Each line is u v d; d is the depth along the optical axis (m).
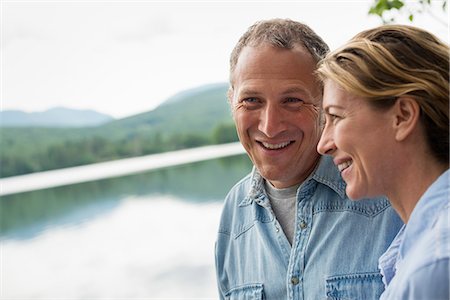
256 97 1.54
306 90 1.53
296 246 1.59
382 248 1.48
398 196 1.05
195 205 15.70
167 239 12.64
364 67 1.01
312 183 1.59
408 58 1.00
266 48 1.52
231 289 1.77
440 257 0.88
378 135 1.02
